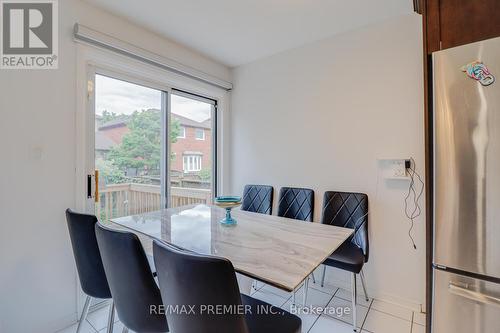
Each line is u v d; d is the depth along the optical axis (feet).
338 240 4.54
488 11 4.10
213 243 4.40
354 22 7.11
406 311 6.52
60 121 5.87
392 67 6.86
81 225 4.43
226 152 10.60
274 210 9.18
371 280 7.19
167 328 3.70
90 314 6.38
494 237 3.65
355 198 7.12
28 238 5.40
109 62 6.89
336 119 7.80
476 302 3.90
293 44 8.42
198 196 10.01
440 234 4.12
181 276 2.71
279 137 9.12
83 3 6.22
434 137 4.15
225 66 10.28
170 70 8.27
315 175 8.26
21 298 5.31
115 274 3.67
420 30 6.49
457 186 3.93
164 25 7.30
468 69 3.80
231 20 7.03
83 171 6.29
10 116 5.17
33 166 5.47
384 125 7.00
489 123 3.64
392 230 6.89
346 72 7.61
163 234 4.91
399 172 6.64
